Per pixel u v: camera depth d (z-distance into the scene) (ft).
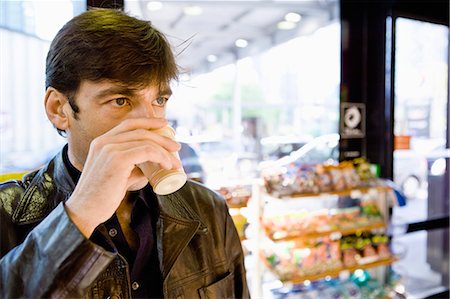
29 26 4.90
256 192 7.22
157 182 1.87
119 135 1.82
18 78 4.95
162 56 2.10
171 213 2.67
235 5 10.71
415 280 10.30
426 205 10.41
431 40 10.03
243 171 8.98
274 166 7.95
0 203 2.36
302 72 10.55
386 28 8.77
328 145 9.11
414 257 10.76
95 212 1.83
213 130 10.92
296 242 7.64
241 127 11.39
